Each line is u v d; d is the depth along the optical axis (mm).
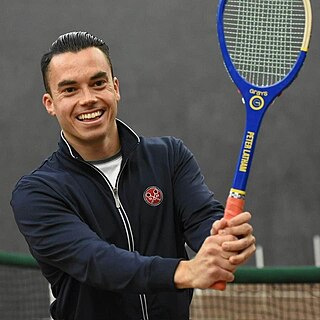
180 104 17094
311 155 16656
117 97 4195
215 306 12320
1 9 17453
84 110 3955
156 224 4148
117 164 4195
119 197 4125
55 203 4008
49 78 4020
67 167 4133
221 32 3939
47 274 4211
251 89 3807
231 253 3463
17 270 12344
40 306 12438
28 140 17328
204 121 17016
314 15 16812
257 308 11984
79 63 3932
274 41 4238
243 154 3742
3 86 17375
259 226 16703
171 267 3594
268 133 16766
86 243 3820
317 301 11805
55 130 17266
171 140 4359
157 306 4133
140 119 17203
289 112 16719
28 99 17344
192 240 4102
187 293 4266
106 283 3721
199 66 17062
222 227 3520
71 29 17375
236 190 3691
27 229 4027
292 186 16688
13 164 17344
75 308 4180
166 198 4188
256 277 6945
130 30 17234
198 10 17078
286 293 12203
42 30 17375
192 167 4312
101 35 17328
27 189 4059
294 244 16609
